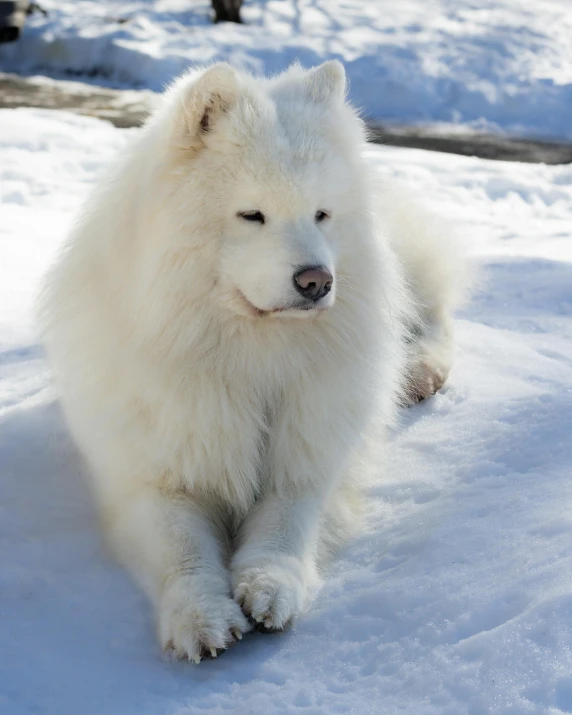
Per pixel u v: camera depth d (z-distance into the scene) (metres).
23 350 7.22
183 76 5.21
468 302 8.09
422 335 6.95
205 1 26.73
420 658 3.52
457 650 3.46
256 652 3.90
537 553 3.86
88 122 15.69
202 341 4.54
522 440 5.23
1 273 8.79
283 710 3.41
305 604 4.22
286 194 4.34
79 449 5.39
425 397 6.31
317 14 25.34
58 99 18.89
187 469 4.70
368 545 4.70
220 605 3.94
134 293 4.50
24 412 6.10
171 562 4.27
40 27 23.03
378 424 5.42
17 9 23.22
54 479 5.39
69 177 12.42
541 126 19.75
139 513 4.62
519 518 4.27
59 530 4.89
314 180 4.42
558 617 3.34
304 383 4.78
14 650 3.91
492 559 3.99
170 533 4.43
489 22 24.78
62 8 25.06
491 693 3.17
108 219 4.68
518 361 6.98
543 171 14.64
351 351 4.84
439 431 5.84
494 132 19.12
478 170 14.52
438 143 17.84
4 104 18.06
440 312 7.13
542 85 20.86
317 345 4.75
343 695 3.47
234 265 4.37
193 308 4.47
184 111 4.34
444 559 4.14
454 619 3.66
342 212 4.68
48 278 5.21
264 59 21.53
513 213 12.36
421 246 7.06
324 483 4.96
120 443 4.77
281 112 4.57
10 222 10.32
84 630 4.09
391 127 18.89
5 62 22.23
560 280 8.84
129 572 4.52
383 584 4.14
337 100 4.90
